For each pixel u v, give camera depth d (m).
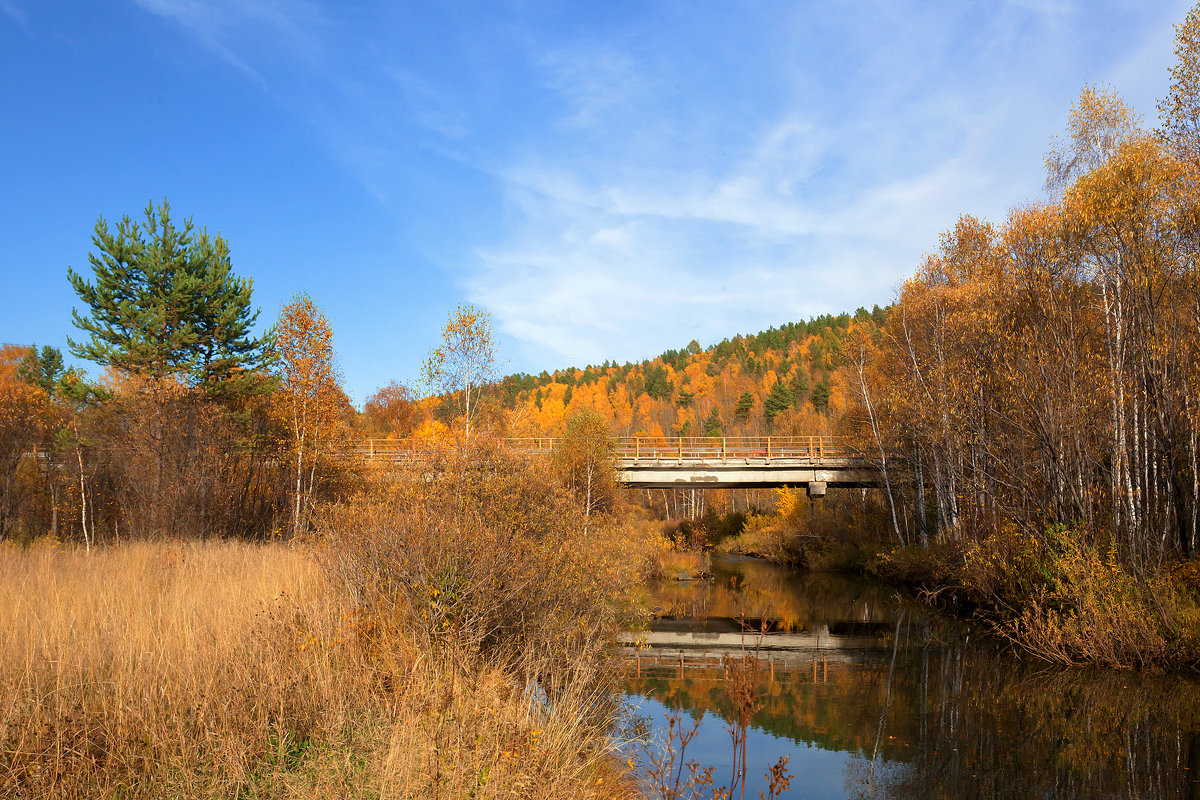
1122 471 15.98
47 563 13.13
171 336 24.59
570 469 28.19
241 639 7.55
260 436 26.45
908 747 9.75
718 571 35.47
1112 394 15.70
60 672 6.07
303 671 7.28
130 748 5.41
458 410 18.72
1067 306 17.98
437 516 10.16
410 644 8.29
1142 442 16.31
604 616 13.60
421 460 15.28
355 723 6.61
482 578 9.20
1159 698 11.65
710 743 9.73
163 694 6.23
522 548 10.68
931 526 29.34
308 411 25.83
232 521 23.91
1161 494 16.11
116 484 25.67
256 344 26.80
